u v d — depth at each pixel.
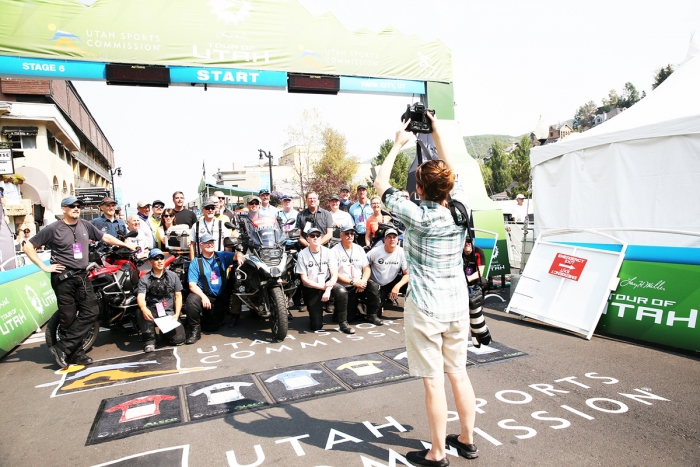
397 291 6.38
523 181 52.25
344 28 9.48
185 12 8.50
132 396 3.94
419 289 2.64
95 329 5.52
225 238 6.01
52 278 4.73
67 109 34.31
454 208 2.65
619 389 3.78
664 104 6.50
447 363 2.76
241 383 4.14
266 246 5.68
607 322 5.36
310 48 9.24
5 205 14.92
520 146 53.38
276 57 9.05
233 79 8.82
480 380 4.05
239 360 4.85
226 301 6.21
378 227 7.67
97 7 8.08
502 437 3.05
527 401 3.60
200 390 4.01
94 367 4.80
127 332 6.05
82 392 4.09
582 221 6.96
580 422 3.23
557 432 3.10
